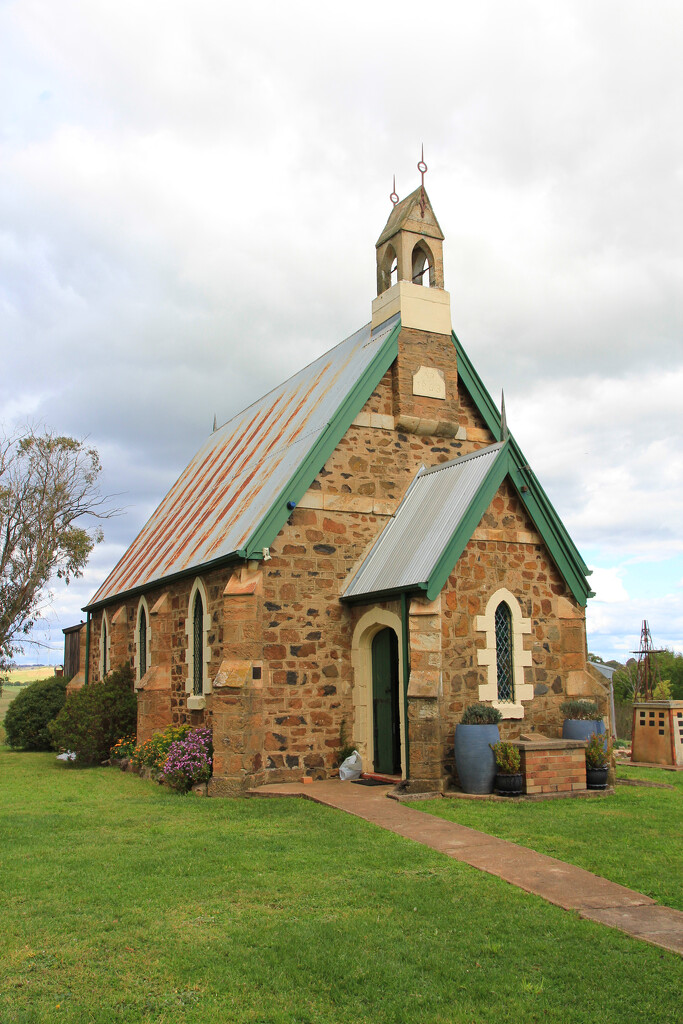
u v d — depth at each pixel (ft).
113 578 91.25
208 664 56.24
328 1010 19.35
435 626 45.37
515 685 48.67
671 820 36.86
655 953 21.94
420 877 28.53
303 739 51.34
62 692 92.38
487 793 43.14
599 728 47.44
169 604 66.13
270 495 54.95
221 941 23.04
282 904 26.11
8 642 104.37
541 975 20.94
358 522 55.21
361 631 52.49
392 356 58.23
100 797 48.34
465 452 60.95
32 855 32.55
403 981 20.65
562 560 50.90
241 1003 19.58
